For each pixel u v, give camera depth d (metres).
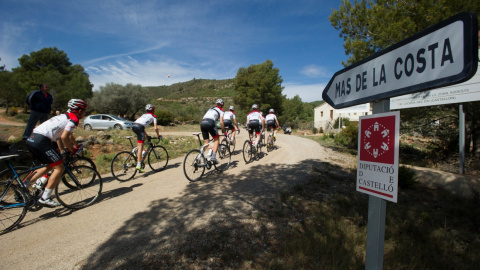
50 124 3.49
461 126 6.31
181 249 2.67
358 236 3.01
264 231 3.16
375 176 1.43
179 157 8.48
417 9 6.84
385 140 1.35
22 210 3.36
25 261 2.49
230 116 7.61
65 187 4.89
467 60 0.95
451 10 5.95
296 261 2.54
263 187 4.86
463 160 6.27
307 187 4.98
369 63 1.55
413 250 2.89
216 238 2.90
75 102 3.72
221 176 5.74
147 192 4.61
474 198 4.81
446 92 6.41
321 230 3.26
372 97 1.51
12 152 6.12
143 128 5.71
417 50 1.21
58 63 48.16
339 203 4.15
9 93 32.00
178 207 3.83
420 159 9.80
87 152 7.63
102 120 17.52
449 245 3.09
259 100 38.53
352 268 2.50
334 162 7.93
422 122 9.66
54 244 2.80
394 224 3.51
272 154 8.86
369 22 8.59
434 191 5.39
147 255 2.56
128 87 33.94
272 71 39.22
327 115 34.97
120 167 5.49
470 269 2.64
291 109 52.69
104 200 4.21
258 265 2.49
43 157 3.44
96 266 2.39
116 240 2.86
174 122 27.92
